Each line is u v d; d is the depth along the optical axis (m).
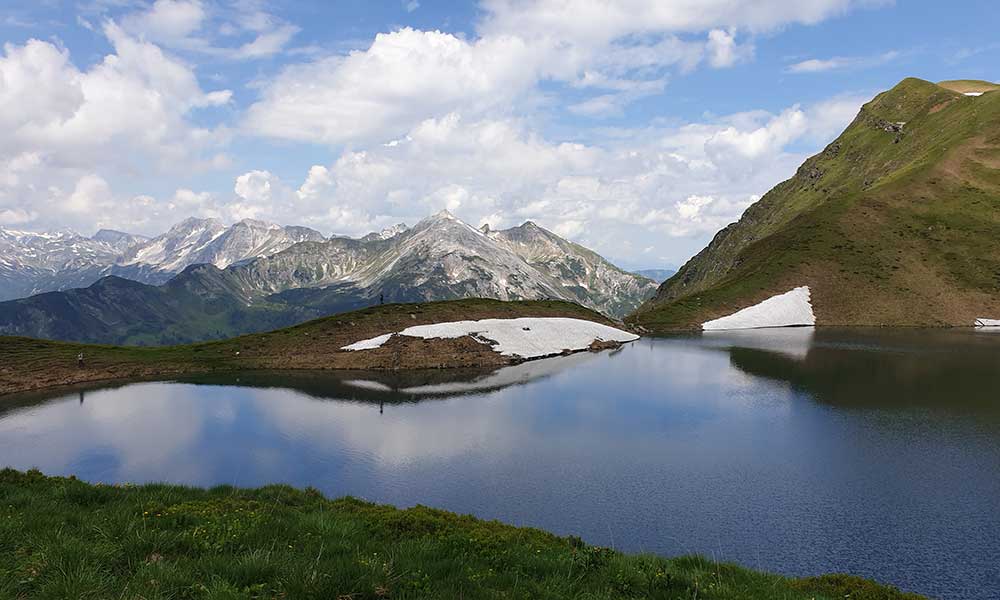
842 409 59.53
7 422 57.97
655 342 127.81
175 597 10.16
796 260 178.50
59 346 95.50
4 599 9.57
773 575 19.70
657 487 38.44
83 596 9.56
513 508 35.00
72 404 66.50
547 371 89.94
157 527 14.73
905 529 31.80
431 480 40.19
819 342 115.81
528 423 56.34
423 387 77.00
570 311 148.12
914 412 57.81
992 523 32.44
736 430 52.56
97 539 13.08
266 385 78.81
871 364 86.69
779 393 68.44
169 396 71.19
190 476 41.34
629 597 13.48
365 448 48.12
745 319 154.50
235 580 10.98
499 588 12.63
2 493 18.91
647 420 56.88
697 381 77.88
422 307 128.75
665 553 28.77
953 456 44.09
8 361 83.81
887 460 43.38
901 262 168.12
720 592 14.47
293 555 12.77
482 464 43.62
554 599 12.23
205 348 102.06
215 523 15.70
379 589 11.17
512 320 125.81
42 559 11.15
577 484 39.16
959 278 157.50
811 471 41.22
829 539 30.62
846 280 165.12
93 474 41.84
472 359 98.06
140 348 102.56
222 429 54.72
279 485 26.92
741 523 32.69
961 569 27.55
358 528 17.17
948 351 98.81
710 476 40.50
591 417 58.62
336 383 80.44
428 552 14.56
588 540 30.34
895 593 19.17
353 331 110.12
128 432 53.72
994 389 67.88
